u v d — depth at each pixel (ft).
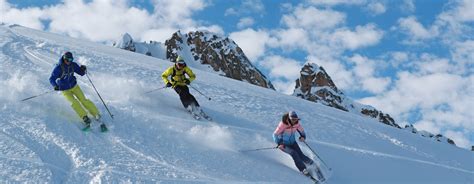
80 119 34.99
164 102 43.16
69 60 34.94
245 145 37.40
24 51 53.83
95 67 53.01
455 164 46.65
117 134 33.94
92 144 31.76
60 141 31.09
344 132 47.73
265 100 53.98
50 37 88.58
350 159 40.19
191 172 30.55
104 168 28.73
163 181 28.43
